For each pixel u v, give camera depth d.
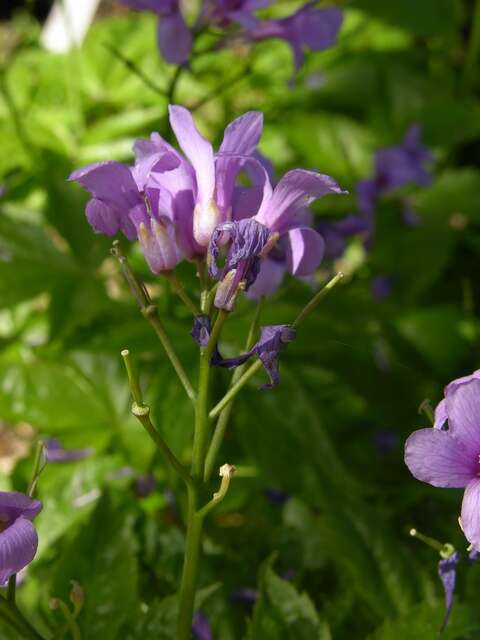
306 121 0.46
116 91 0.47
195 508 0.20
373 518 0.27
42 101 0.47
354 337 0.32
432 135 0.49
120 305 0.32
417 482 0.34
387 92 0.49
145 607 0.27
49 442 0.32
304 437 0.29
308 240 0.19
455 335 0.40
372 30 0.56
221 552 0.29
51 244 0.32
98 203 0.19
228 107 0.48
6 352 0.36
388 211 0.45
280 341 0.18
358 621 0.27
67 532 0.30
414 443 0.17
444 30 0.50
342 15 0.31
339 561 0.26
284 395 0.30
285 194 0.19
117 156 0.43
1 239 0.32
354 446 0.36
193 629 0.24
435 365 0.39
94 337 0.30
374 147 0.46
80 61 0.48
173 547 0.29
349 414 0.36
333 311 0.33
